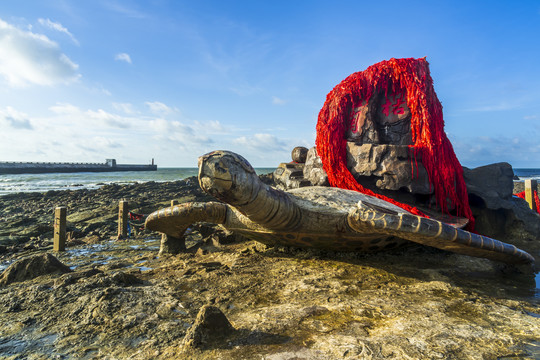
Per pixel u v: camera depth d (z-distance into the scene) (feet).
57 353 8.30
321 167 25.63
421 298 11.96
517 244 23.54
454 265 17.19
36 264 15.56
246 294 12.65
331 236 16.28
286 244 19.02
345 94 25.57
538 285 14.23
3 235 32.04
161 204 50.62
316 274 14.96
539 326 9.48
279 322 9.70
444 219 20.36
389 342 8.30
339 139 24.71
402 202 22.07
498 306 11.25
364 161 22.91
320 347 8.15
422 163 22.09
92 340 8.98
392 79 24.62
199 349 8.18
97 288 12.89
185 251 21.70
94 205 57.67
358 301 11.52
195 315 10.63
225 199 13.39
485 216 25.58
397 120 24.39
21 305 11.55
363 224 13.61
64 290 12.80
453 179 21.97
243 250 20.13
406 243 18.35
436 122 23.07
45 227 34.58
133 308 11.06
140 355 8.10
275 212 14.93
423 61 24.89
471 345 8.22
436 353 7.77
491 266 17.03
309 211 15.88
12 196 73.77
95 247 26.55
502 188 24.85
